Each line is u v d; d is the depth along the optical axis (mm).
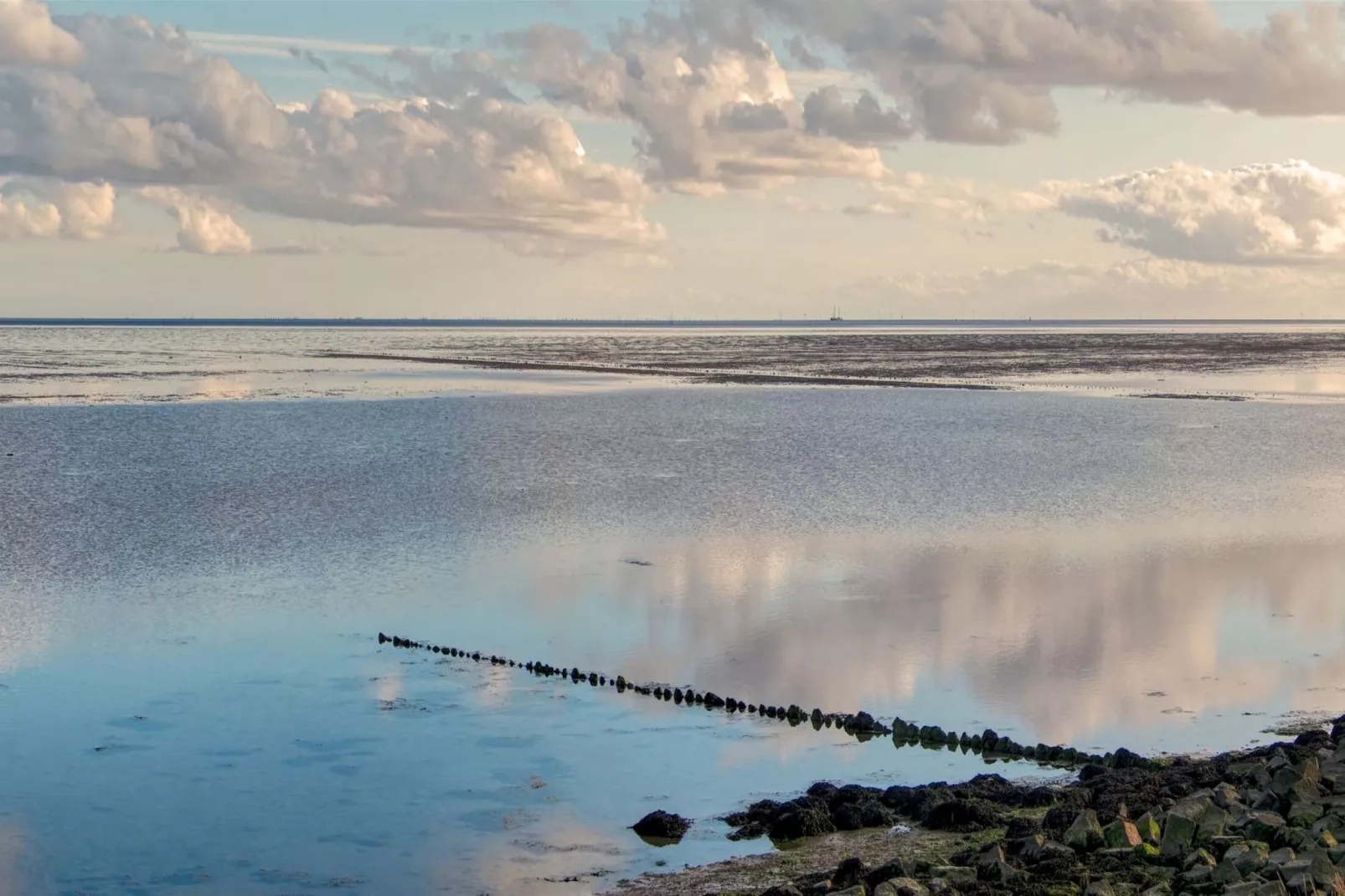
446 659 27953
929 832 18688
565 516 45000
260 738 23094
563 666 27406
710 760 22141
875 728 23422
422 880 17562
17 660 27656
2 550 38531
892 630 29891
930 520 43875
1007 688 25594
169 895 17188
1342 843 15945
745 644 28844
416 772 21516
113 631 29891
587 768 21734
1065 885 15617
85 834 19047
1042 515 44781
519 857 18266
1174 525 42875
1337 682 25781
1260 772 18844
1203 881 15391
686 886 17078
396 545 39812
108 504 46906
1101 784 19656
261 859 18250
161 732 23375
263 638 29469
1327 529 42094
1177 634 29344
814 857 17859
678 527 42875
